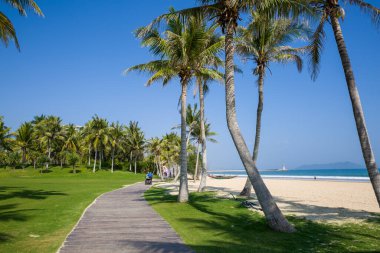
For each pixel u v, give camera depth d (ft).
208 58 58.75
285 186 105.91
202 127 84.89
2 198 65.77
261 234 29.19
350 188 90.07
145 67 61.26
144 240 26.58
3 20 47.85
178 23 56.39
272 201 31.32
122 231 30.50
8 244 25.29
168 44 55.06
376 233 29.63
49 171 243.40
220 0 37.58
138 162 303.89
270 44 63.72
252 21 42.86
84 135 260.21
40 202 57.93
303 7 34.32
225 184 131.44
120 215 41.27
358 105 32.12
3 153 249.55
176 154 229.86
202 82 82.69
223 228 32.07
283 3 34.45
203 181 84.12
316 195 70.28
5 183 129.80
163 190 93.71
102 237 27.76
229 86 34.42
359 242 26.18
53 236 28.30
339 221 36.29
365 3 36.83
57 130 267.80
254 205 51.13
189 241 26.30
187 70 58.13
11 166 254.88
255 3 34.78
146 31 41.27
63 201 59.47
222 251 23.22
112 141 249.55
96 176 217.15
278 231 30.22
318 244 25.53
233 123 33.37
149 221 36.47
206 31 56.65
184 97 58.54
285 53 64.59
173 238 27.40
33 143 270.87
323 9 36.45
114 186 115.03
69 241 26.22
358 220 36.86
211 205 51.83
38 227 32.65
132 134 271.28
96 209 47.39
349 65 33.27
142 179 208.44
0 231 30.53
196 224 34.40
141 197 68.33
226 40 35.78
